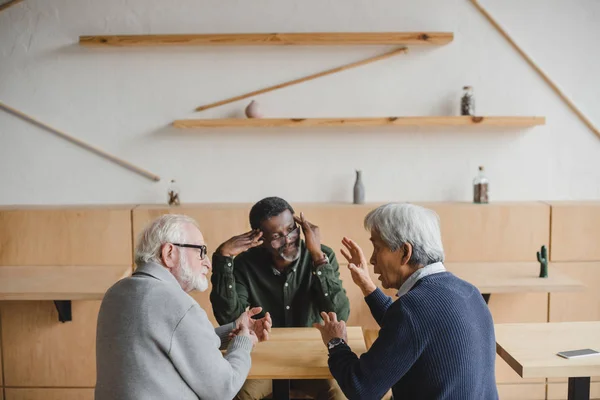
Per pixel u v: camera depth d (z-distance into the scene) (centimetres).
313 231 223
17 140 313
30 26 306
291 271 223
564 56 312
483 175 309
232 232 298
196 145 316
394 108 314
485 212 300
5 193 316
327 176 318
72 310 303
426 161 318
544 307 305
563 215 301
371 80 312
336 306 218
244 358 166
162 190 318
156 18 306
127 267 296
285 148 316
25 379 308
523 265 294
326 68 312
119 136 314
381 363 144
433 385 142
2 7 304
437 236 158
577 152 318
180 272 161
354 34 300
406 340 142
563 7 309
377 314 186
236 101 313
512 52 312
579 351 174
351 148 317
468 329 143
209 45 307
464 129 316
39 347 305
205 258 168
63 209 299
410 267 158
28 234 299
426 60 312
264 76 312
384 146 317
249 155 317
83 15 306
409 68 312
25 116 310
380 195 320
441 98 314
